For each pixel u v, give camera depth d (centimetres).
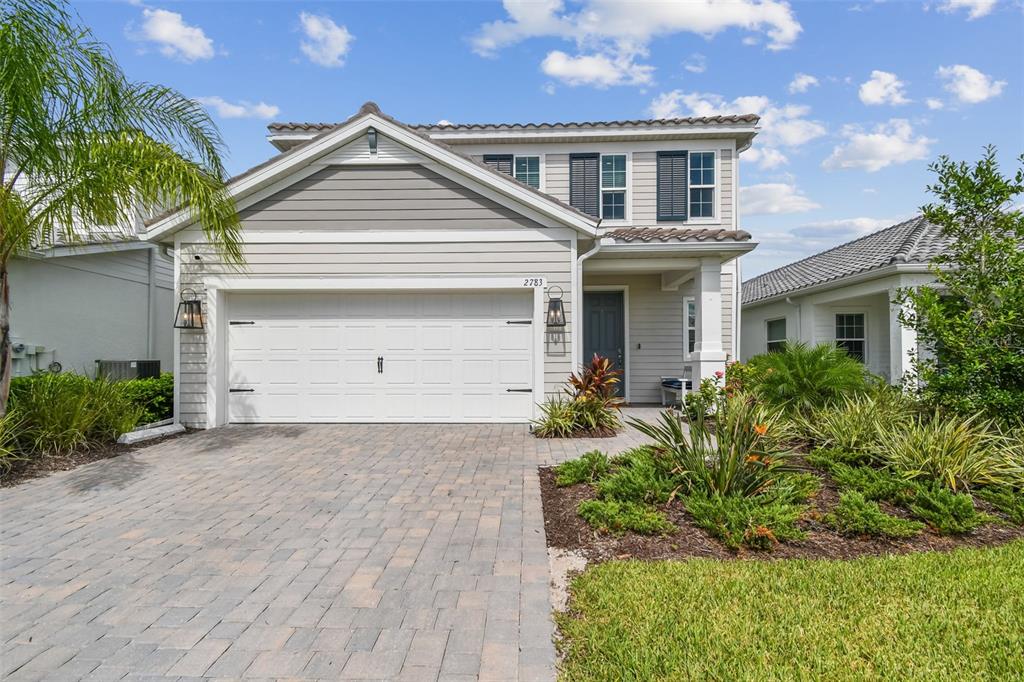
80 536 446
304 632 302
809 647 277
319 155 922
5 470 629
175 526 468
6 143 613
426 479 611
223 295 936
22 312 998
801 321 1348
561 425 838
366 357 948
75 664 274
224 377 937
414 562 393
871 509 440
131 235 1146
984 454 538
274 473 638
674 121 1255
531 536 442
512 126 1271
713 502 457
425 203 930
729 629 294
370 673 265
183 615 321
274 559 400
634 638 285
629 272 1255
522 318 948
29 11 583
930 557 388
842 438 633
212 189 732
